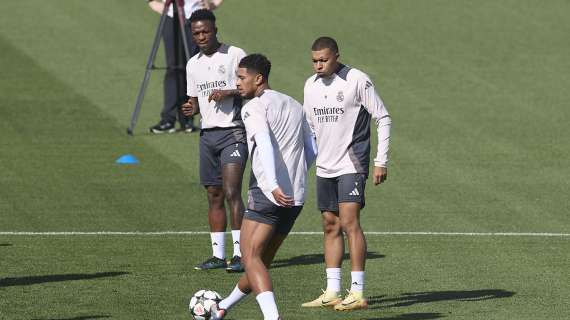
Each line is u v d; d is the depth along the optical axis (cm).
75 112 6912
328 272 3588
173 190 5353
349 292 3550
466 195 5334
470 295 3703
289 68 7731
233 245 4219
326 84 3544
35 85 7431
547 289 3781
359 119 3538
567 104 7125
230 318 3416
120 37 8438
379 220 4891
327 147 3556
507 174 5725
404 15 8944
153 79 7631
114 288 3756
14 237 4516
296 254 4306
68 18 8838
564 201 5238
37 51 8125
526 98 7250
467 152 6131
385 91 7344
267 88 3256
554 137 6444
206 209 5025
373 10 9050
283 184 3216
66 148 6156
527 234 4650
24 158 5931
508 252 4344
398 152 6131
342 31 8550
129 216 4888
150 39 8406
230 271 4025
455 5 9212
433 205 5150
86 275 3931
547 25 8762
